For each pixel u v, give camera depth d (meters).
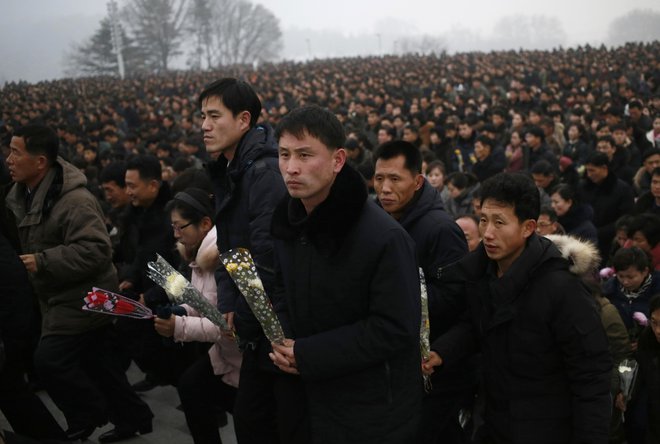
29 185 3.26
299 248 2.00
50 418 3.20
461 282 2.52
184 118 15.05
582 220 4.95
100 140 11.35
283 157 1.89
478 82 18.81
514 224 2.18
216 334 2.83
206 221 3.21
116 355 4.03
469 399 2.83
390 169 2.75
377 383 1.97
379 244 1.89
